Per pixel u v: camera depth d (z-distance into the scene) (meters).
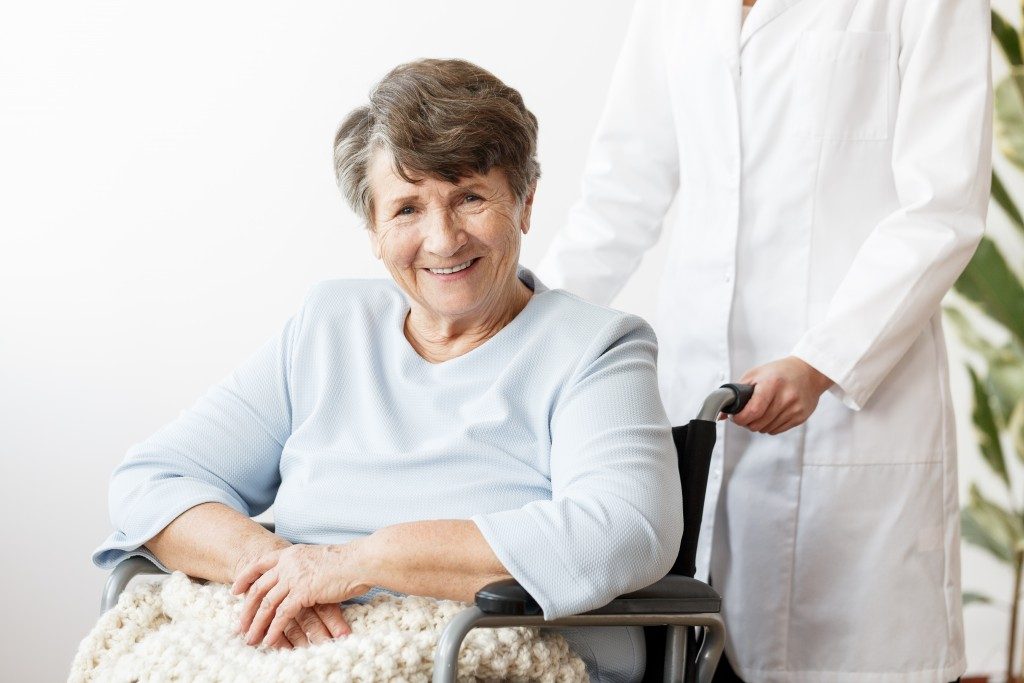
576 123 2.28
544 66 2.27
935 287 1.46
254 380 1.38
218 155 2.23
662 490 1.14
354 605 1.15
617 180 1.77
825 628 1.54
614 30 2.27
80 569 2.25
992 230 2.68
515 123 1.20
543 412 1.23
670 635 1.19
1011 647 2.51
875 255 1.47
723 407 1.35
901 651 1.52
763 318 1.58
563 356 1.25
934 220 1.46
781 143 1.56
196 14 2.20
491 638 1.06
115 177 2.21
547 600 1.04
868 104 1.55
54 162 2.19
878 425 1.52
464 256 1.22
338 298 1.37
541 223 2.30
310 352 1.35
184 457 1.33
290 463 1.33
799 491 1.55
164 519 1.24
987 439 2.43
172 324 2.25
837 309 1.47
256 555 1.19
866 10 1.54
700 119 1.62
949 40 1.49
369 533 1.24
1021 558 2.47
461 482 1.23
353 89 2.25
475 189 1.20
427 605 1.11
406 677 1.05
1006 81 2.39
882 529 1.52
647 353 1.27
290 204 2.25
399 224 1.22
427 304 1.26
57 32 2.18
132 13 2.19
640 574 1.08
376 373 1.31
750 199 1.59
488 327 1.30
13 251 2.20
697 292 1.63
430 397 1.28
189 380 2.26
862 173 1.55
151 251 2.23
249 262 2.26
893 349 1.46
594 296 1.78
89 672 1.18
